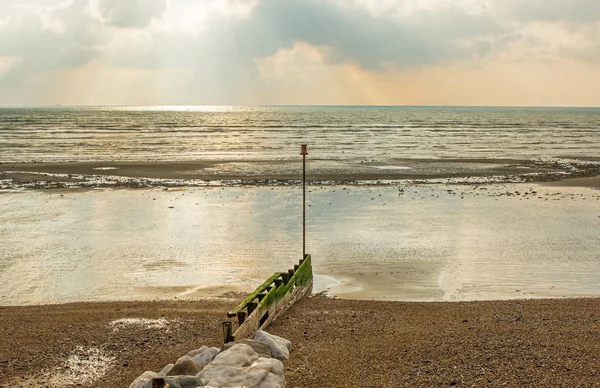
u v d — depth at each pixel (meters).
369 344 13.35
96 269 21.80
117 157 64.00
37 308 17.38
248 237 26.70
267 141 89.38
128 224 29.58
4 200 36.94
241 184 44.28
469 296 18.89
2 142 84.75
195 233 27.55
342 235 27.14
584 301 17.77
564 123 172.50
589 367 11.25
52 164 56.88
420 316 16.11
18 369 12.62
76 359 13.21
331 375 11.35
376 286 19.91
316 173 50.91
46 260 22.98
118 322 15.84
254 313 13.58
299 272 18.12
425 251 24.33
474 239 26.42
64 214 32.31
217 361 10.72
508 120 197.00
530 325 14.80
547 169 55.91
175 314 16.58
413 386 10.64
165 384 9.66
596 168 56.78
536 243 25.72
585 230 28.41
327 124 153.50
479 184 45.53
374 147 80.00
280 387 10.29
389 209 33.91
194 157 64.25
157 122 164.38
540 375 10.88
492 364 11.55
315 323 15.33
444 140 95.06
